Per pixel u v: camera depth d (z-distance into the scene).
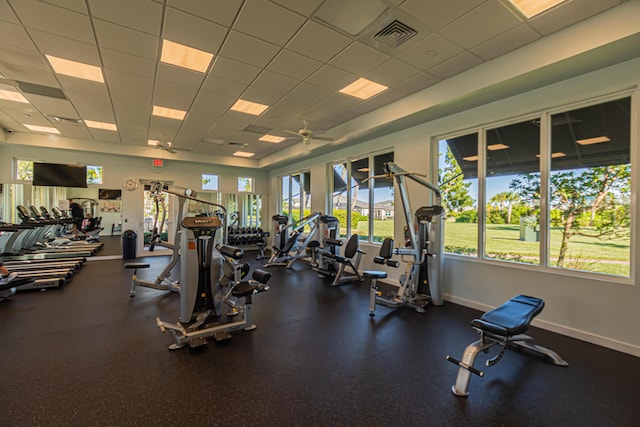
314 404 2.00
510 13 2.56
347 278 5.55
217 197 9.50
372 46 3.08
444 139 4.61
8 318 3.48
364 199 6.24
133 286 4.41
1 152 6.75
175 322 3.39
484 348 2.26
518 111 3.62
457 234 4.44
